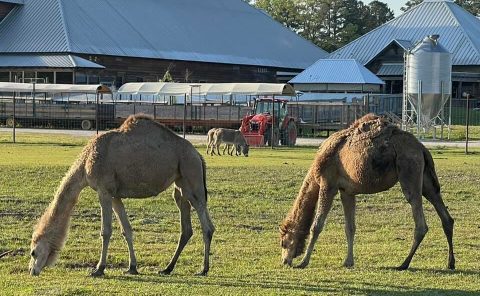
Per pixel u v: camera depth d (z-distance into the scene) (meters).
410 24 89.69
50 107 60.00
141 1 89.69
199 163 12.48
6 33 76.69
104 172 12.12
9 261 13.48
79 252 14.16
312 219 13.30
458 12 91.38
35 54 73.38
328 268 13.13
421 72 56.66
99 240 15.47
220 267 13.15
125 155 12.13
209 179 24.36
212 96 64.69
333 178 12.91
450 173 27.05
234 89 59.41
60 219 12.21
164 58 80.12
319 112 58.34
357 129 12.80
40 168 25.23
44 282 11.64
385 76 83.56
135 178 12.19
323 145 13.19
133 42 80.00
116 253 14.15
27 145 38.53
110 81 76.00
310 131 55.81
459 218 19.19
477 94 83.56
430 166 12.89
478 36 87.38
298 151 39.72
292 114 57.25
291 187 23.53
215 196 21.61
